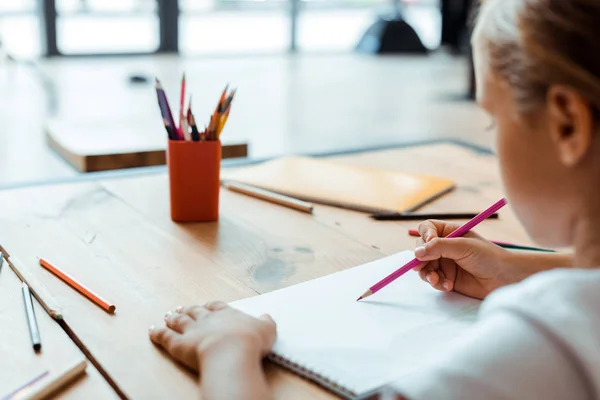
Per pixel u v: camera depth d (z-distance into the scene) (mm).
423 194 1220
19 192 1193
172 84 5039
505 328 480
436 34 7992
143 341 720
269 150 3502
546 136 529
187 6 6680
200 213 1080
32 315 760
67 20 6059
